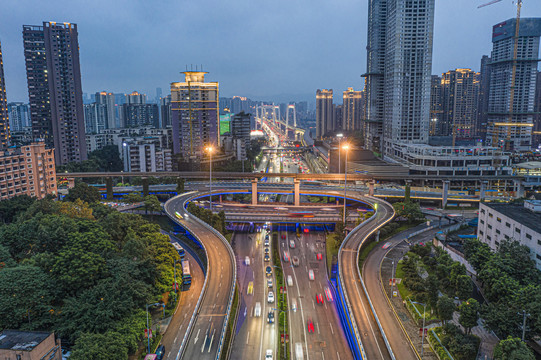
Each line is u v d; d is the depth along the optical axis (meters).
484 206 151.12
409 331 106.38
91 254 110.88
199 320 109.62
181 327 111.69
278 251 175.12
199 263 158.38
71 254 108.19
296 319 120.62
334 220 198.62
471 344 91.62
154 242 140.00
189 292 133.75
